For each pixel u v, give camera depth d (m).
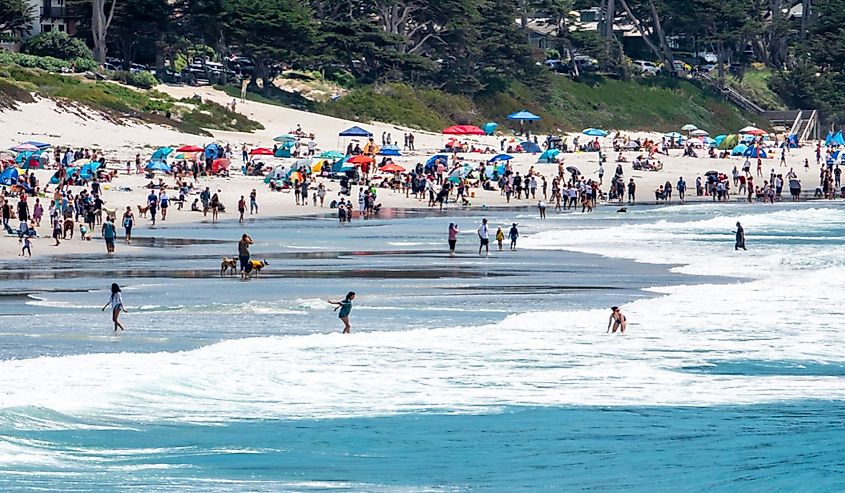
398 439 70.06
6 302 120.69
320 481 62.62
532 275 147.38
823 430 71.75
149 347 96.38
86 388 80.06
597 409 76.81
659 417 74.94
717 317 111.38
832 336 102.00
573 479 62.88
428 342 98.12
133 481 62.34
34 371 84.94
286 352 93.19
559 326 106.19
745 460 65.81
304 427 72.44
